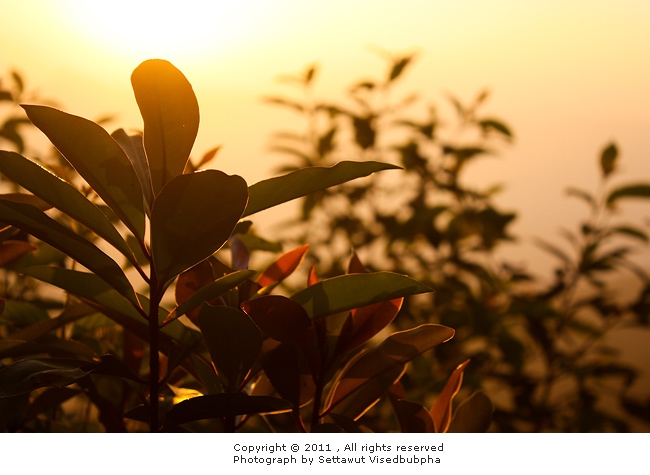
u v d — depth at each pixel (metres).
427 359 1.82
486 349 2.08
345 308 0.89
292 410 0.90
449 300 2.14
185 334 0.91
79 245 0.84
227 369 0.87
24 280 1.35
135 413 0.89
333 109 2.46
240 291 0.93
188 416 0.85
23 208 0.83
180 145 0.85
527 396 2.04
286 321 0.88
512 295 2.17
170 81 0.84
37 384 0.83
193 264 0.83
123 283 0.85
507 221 2.27
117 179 0.84
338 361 0.92
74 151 0.83
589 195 2.18
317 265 2.41
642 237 2.11
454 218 2.31
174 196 0.81
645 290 2.09
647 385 2.99
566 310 2.15
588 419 1.93
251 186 0.87
